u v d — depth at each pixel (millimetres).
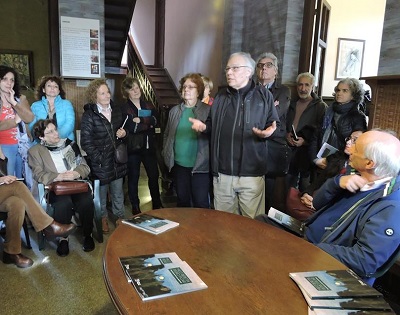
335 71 5062
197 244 1366
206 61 5703
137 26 8734
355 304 968
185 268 1152
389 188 1338
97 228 2783
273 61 2738
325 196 1574
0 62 3871
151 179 3393
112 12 4996
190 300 980
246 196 2158
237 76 2027
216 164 2205
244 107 2078
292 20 3539
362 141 1408
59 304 1964
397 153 1334
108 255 1242
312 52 3547
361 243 1293
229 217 1697
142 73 6348
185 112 2615
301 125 2975
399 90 2072
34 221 2383
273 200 3098
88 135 2820
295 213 2184
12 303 1956
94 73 3855
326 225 1556
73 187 2521
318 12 3480
